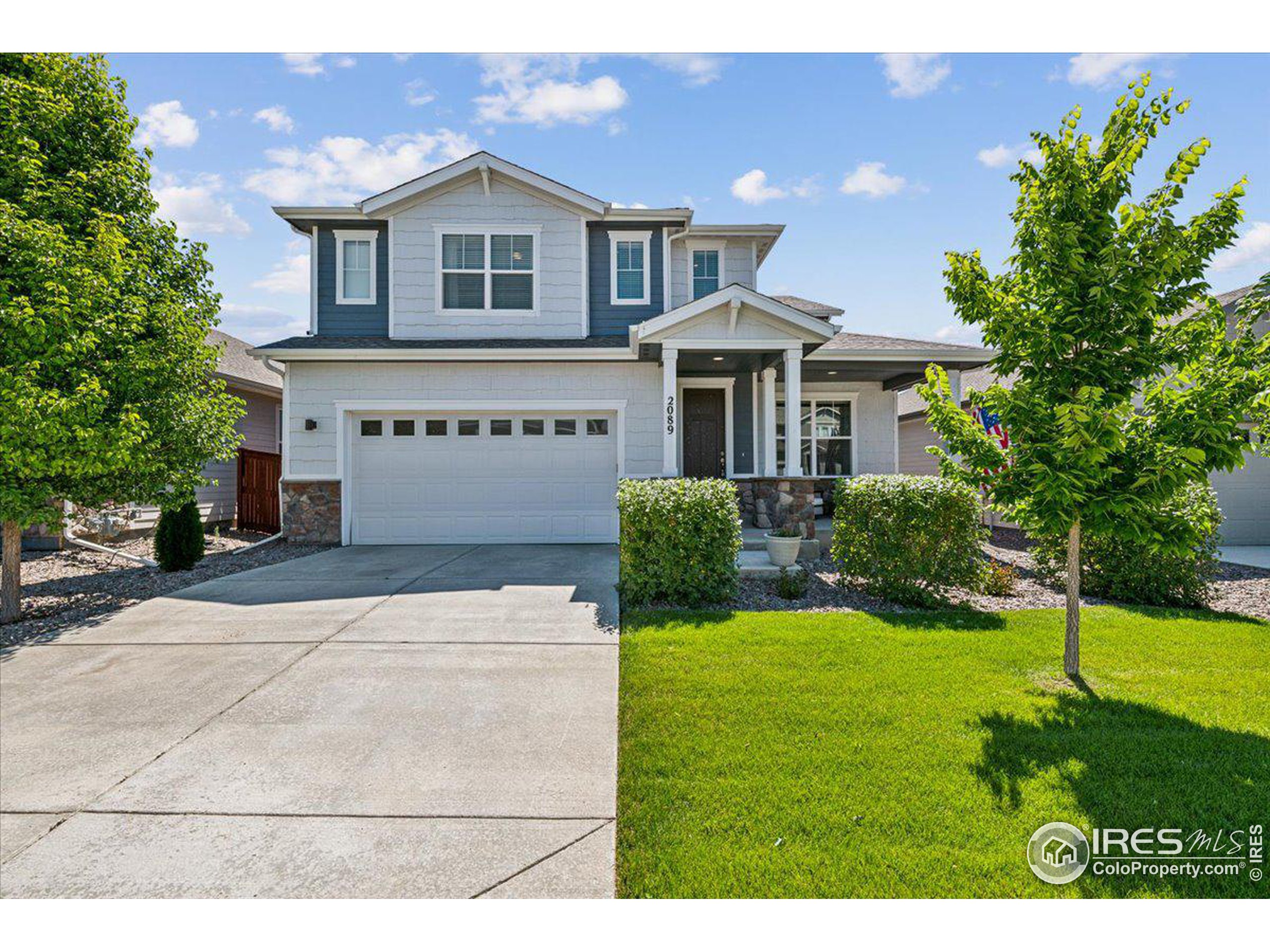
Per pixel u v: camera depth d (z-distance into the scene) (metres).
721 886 2.32
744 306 9.31
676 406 9.55
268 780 3.09
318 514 10.63
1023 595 6.87
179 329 6.84
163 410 6.63
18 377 5.34
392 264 11.44
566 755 3.34
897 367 11.18
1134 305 3.84
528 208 11.61
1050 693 4.01
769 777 3.01
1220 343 3.94
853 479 7.13
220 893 2.35
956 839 2.55
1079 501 3.96
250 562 9.04
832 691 4.03
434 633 5.47
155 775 3.13
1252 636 5.16
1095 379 4.07
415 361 10.66
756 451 12.40
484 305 11.52
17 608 6.07
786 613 6.09
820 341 9.55
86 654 4.95
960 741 3.34
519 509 10.82
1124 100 4.05
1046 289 4.21
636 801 2.82
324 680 4.38
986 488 4.46
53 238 5.67
